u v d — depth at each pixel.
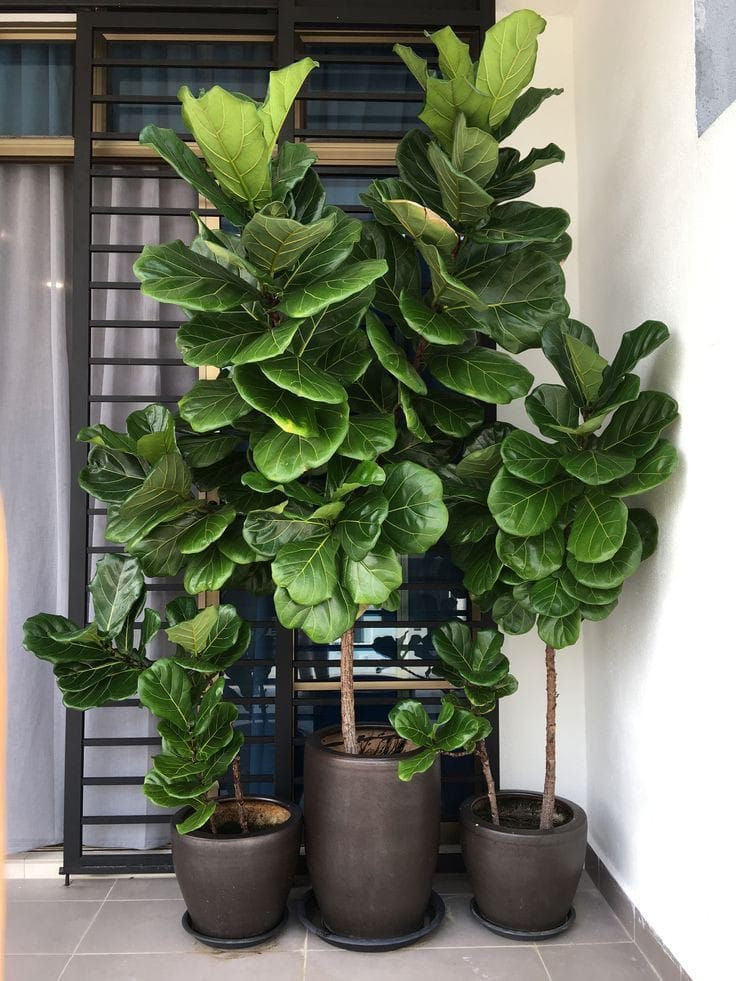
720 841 1.83
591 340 2.32
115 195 2.91
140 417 2.34
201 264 2.06
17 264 2.89
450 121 2.22
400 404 2.42
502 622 2.45
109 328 2.90
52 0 2.75
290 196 2.26
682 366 2.07
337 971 2.18
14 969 2.19
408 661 2.77
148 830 2.88
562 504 2.18
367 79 2.95
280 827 2.30
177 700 2.25
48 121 2.89
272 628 2.91
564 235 2.38
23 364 2.88
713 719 1.87
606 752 2.64
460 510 2.42
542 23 2.00
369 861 2.22
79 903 2.58
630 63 2.44
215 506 2.27
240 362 1.92
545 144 2.97
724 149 1.83
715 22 1.87
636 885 2.35
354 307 2.17
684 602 2.04
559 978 2.14
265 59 2.95
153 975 2.16
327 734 2.53
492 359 2.29
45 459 2.88
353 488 2.08
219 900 2.24
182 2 2.77
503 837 2.28
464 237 2.38
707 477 1.92
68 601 2.74
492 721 2.79
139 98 2.76
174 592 2.94
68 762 2.70
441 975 2.16
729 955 1.78
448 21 2.79
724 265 1.83
